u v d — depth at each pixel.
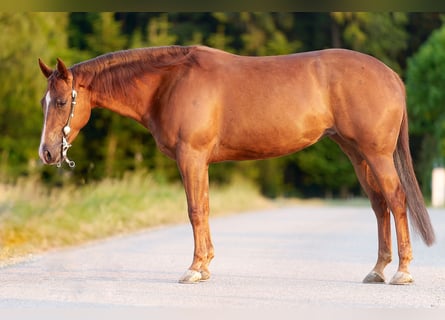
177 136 11.88
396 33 54.91
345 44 54.69
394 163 12.05
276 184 49.62
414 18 56.91
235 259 15.09
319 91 11.80
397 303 10.27
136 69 12.12
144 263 14.45
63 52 38.59
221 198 34.12
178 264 14.30
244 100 11.80
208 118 11.82
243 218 28.03
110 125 42.16
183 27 49.16
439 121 48.28
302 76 11.83
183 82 11.94
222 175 46.00
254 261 14.77
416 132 50.50
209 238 12.20
